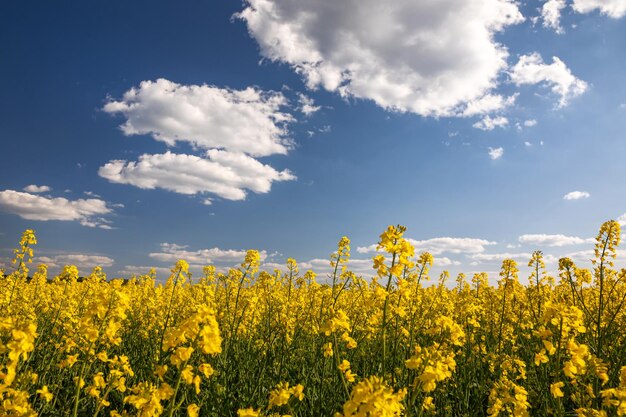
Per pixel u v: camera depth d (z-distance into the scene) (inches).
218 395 221.8
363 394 108.7
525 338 343.0
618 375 205.2
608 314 308.2
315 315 354.0
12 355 131.7
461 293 408.8
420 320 339.0
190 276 384.5
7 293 345.4
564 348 181.8
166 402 216.4
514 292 366.0
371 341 312.8
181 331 143.5
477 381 276.8
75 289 389.7
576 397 197.9
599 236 283.4
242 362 280.8
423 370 153.3
